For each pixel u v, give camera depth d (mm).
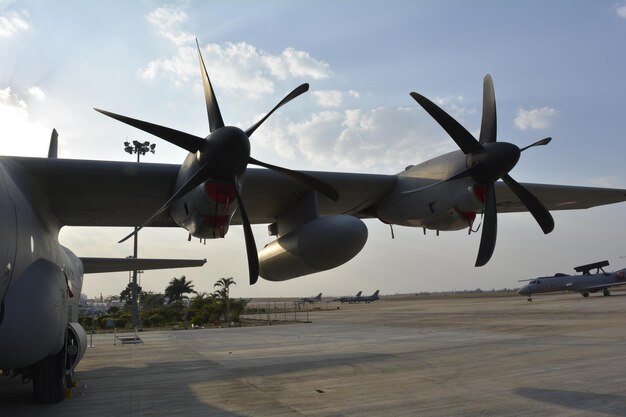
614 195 11719
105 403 7477
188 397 7852
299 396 7758
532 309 33406
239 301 43688
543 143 8656
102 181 7906
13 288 6051
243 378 9664
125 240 7914
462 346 13906
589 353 11531
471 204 8805
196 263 12523
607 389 7547
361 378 9242
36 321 6051
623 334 15414
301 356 13062
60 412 6875
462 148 8727
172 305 53250
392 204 10461
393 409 6668
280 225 11023
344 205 11156
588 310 28781
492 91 9180
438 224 9680
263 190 9680
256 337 20938
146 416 6598
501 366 10039
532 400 6953
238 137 6914
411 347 14211
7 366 6223
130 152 32844
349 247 9281
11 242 5848
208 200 7309
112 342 20359
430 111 8633
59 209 8789
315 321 34500
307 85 7949
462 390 7777
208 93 7680
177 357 13812
